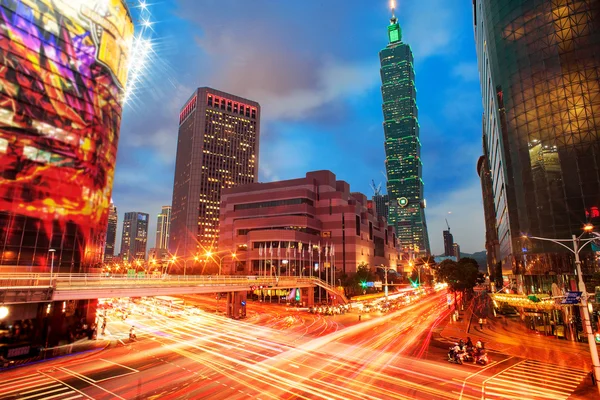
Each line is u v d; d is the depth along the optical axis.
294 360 32.16
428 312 76.56
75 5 47.75
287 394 22.88
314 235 117.06
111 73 52.88
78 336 42.88
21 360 32.59
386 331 50.16
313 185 123.31
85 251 47.25
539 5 56.53
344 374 27.56
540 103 54.75
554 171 51.91
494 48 64.25
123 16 55.88
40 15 43.75
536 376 27.38
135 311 76.75
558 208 50.91
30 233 41.53
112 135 53.44
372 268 130.50
